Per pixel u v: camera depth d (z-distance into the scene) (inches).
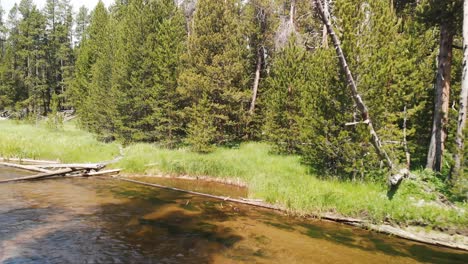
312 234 379.2
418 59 600.4
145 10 1026.7
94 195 526.9
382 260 312.8
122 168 720.3
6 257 289.6
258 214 451.5
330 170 575.2
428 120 615.5
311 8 911.7
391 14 530.0
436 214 381.7
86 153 827.4
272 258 310.3
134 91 1012.5
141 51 1025.5
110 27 1298.0
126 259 298.0
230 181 653.9
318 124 545.0
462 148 439.5
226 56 884.6
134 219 414.6
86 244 328.5
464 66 457.1
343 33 492.1
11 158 798.5
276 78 821.9
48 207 449.1
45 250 309.0
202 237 360.2
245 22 991.6
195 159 745.6
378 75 479.5
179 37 991.6
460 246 343.9
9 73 2172.7
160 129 945.5
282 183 527.2
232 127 1003.3
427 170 518.9
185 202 503.2
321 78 545.0
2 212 417.1
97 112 1233.4
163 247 329.4
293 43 781.3
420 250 339.9
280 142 797.2
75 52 2544.3
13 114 2071.9
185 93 902.4
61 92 2449.6
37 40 2315.5
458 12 498.6
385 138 510.9
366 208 422.0
